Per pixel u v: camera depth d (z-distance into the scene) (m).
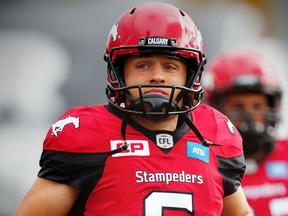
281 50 25.16
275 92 16.08
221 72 16.41
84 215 8.86
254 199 15.76
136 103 8.94
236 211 9.51
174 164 8.90
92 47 22.47
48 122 21.83
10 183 21.27
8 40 22.36
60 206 8.81
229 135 9.59
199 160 9.04
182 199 8.70
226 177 9.30
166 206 8.63
